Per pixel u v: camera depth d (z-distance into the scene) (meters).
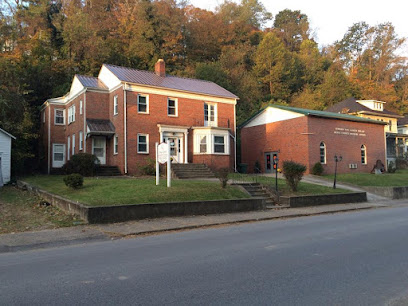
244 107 43.88
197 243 8.97
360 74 63.91
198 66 43.78
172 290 5.21
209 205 14.54
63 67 39.16
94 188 16.27
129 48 44.00
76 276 6.01
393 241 8.97
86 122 26.25
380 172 32.53
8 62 29.50
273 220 13.79
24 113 29.69
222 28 54.50
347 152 31.23
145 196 14.34
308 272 6.16
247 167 35.00
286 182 20.69
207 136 27.52
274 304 4.66
